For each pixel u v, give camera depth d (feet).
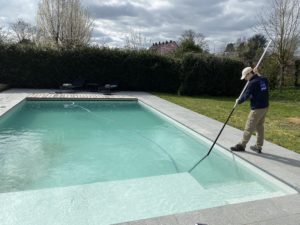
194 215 10.39
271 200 11.84
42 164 18.07
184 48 86.38
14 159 18.80
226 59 54.80
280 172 14.90
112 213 11.30
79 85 50.98
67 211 11.29
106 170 17.39
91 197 12.50
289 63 64.69
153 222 9.84
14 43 50.39
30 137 24.03
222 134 22.99
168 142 23.49
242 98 17.53
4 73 49.98
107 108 38.73
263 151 18.58
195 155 20.21
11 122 29.04
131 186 13.82
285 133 24.39
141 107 40.06
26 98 39.11
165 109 34.60
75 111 35.96
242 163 17.10
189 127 25.36
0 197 12.19
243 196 13.43
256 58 70.44
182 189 13.82
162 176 15.31
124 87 55.62
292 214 10.76
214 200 12.89
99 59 53.26
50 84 52.31
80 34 75.56
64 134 25.30
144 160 19.22
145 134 25.95
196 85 53.88
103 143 22.95
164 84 56.24
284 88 64.13
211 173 16.83
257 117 17.40
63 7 71.36
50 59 51.34
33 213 11.10
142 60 54.90
